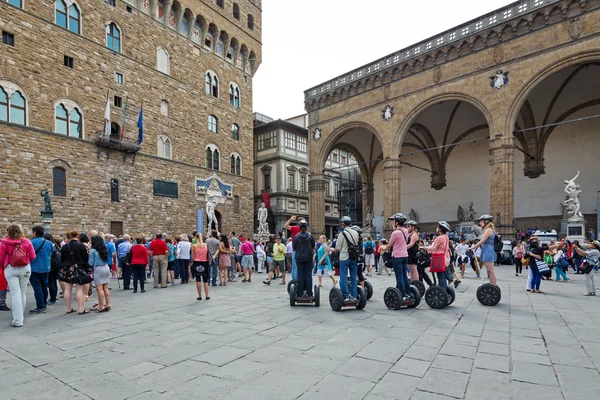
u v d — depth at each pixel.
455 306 10.06
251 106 46.72
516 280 16.45
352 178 64.75
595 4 23.70
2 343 6.97
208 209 36.53
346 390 4.52
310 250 10.32
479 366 5.31
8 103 23.94
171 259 16.91
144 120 32.84
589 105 31.88
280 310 9.81
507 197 26.98
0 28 23.70
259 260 22.98
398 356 5.79
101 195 29.03
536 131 34.66
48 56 26.16
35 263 10.16
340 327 7.75
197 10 38.34
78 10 28.42
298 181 56.81
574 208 24.67
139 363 5.68
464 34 30.06
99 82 29.39
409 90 33.62
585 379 4.80
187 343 6.74
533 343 6.45
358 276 10.73
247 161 45.41
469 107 36.62
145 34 33.47
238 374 5.11
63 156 26.59
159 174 34.03
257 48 47.41
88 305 11.39
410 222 11.84
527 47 26.62
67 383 4.90
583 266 12.02
